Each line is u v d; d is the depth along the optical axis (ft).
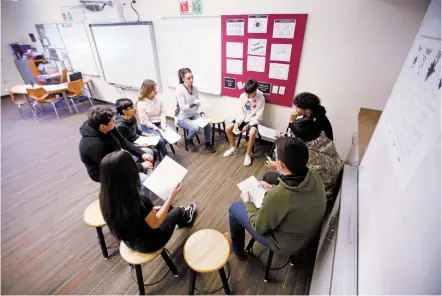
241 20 8.34
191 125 9.46
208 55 9.91
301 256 5.53
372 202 3.29
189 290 4.64
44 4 14.55
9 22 17.57
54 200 7.55
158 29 10.67
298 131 4.98
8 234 6.32
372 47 6.65
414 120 2.58
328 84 7.82
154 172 5.52
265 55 8.50
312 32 7.35
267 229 3.79
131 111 7.36
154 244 4.21
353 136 7.06
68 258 5.65
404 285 1.76
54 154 10.35
